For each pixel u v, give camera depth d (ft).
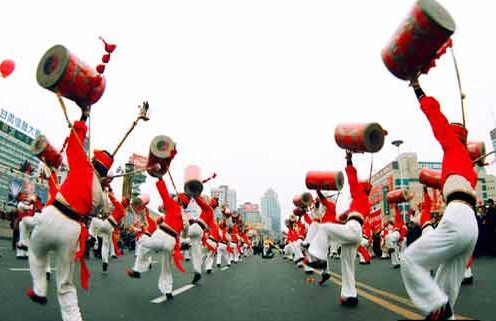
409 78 15.80
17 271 36.76
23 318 18.56
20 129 166.50
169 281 26.50
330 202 32.27
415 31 14.42
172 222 26.73
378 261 74.13
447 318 12.99
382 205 246.88
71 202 15.93
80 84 16.33
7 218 107.96
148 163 27.40
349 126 23.65
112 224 42.37
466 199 13.98
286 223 67.21
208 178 36.04
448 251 13.57
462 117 16.29
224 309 22.16
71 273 16.05
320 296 27.55
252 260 96.99
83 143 16.85
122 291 28.91
